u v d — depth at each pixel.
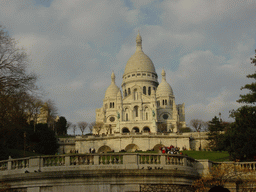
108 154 31.94
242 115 56.41
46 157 32.28
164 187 31.31
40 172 30.69
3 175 31.95
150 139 115.38
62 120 173.38
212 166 37.00
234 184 35.53
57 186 30.52
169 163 33.16
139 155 32.38
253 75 56.28
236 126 56.09
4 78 49.25
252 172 35.94
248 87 57.19
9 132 65.69
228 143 58.97
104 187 30.50
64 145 116.31
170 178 31.61
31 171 31.72
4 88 49.50
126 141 114.69
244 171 35.22
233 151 54.78
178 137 116.69
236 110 60.53
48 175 30.50
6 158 66.19
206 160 36.25
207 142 113.81
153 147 115.12
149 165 32.03
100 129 184.75
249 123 54.44
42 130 101.81
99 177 30.61
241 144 53.38
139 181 30.92
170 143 116.06
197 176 34.84
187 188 33.03
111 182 30.62
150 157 32.62
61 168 31.38
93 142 116.06
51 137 102.94
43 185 30.62
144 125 182.00
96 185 30.48
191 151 101.50
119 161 32.28
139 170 30.84
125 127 183.00
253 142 51.81
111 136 115.50
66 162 31.62
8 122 61.75
